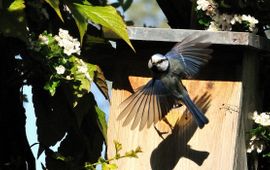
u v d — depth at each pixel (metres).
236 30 8.99
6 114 8.71
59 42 8.12
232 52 8.76
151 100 8.19
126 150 8.77
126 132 8.83
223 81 8.75
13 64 8.48
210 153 8.59
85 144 8.88
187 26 9.86
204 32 8.53
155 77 8.22
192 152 8.63
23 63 8.41
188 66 8.18
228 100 8.68
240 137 8.74
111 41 9.00
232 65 8.75
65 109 8.66
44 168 8.68
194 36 8.33
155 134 8.77
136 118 8.15
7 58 8.45
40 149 8.80
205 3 8.89
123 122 8.53
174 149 8.69
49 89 8.04
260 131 8.88
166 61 8.16
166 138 8.73
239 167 8.76
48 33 8.42
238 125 8.61
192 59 8.19
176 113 8.76
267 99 9.73
